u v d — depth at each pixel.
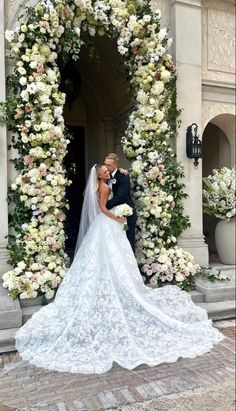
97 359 2.84
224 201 5.55
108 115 8.00
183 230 5.28
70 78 6.14
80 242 4.43
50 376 2.85
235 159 6.59
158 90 4.98
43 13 4.43
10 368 2.94
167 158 5.21
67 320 3.26
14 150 4.52
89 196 4.29
